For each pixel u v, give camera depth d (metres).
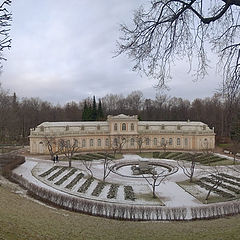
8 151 98.12
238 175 63.31
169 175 64.44
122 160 83.75
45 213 31.50
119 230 26.45
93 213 39.25
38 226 23.11
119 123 106.38
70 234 22.81
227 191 51.81
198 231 25.12
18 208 30.53
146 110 171.50
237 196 48.34
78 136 101.62
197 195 49.56
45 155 91.50
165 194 50.16
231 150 95.50
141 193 50.66
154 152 101.06
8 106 127.50
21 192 47.69
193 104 171.00
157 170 70.62
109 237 23.59
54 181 57.88
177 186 55.66
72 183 56.25
